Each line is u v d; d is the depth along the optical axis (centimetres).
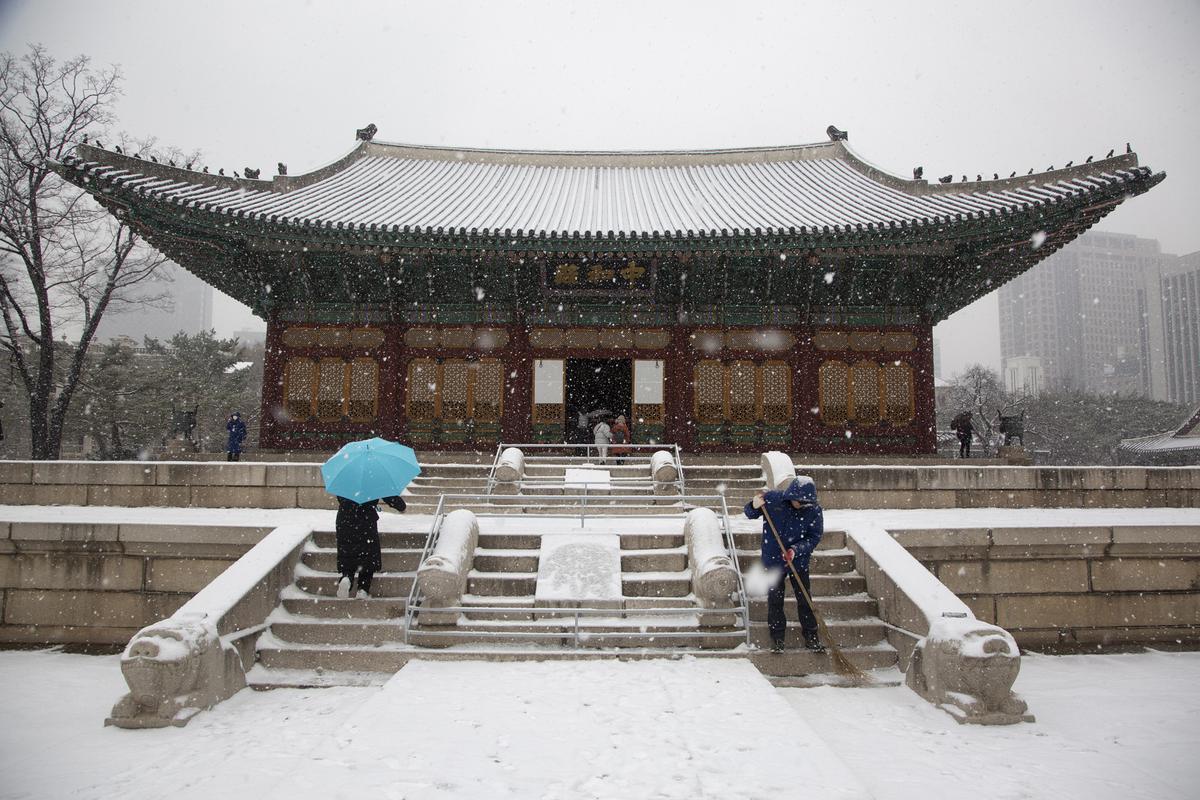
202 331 5312
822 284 2148
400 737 654
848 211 2208
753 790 555
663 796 546
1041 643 1157
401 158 2998
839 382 2178
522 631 950
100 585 1145
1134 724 798
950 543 1136
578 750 628
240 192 2161
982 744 733
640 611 953
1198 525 1170
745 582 1045
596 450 2367
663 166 3077
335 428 2183
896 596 953
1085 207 1833
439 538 1034
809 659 919
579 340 2225
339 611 989
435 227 1981
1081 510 1371
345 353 2205
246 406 5188
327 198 2323
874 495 1403
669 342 2220
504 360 2211
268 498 1354
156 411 4397
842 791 554
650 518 1268
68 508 1329
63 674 992
